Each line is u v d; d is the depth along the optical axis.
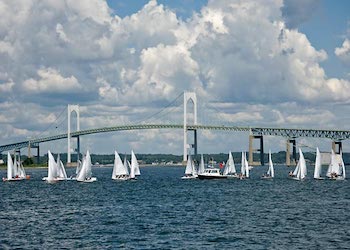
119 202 120.00
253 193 143.38
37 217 94.25
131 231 76.81
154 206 109.50
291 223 83.19
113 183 195.50
